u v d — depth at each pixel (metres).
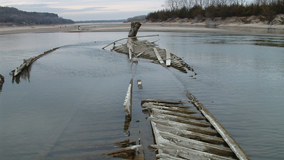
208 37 32.53
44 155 4.72
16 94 8.80
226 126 5.90
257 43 24.14
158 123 5.71
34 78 11.06
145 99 7.80
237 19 64.38
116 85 9.64
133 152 4.57
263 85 9.54
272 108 7.07
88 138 5.30
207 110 6.65
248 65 13.48
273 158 4.53
